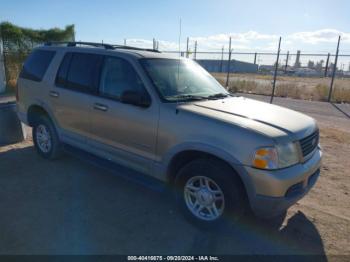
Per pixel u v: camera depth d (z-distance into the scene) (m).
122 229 3.32
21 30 15.54
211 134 3.07
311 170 3.25
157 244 3.10
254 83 19.92
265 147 2.84
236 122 3.06
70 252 2.91
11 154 5.49
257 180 2.86
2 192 4.04
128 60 3.86
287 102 14.70
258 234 3.34
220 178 3.07
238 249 3.09
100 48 4.34
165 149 3.43
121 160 3.98
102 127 4.08
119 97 3.87
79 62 4.49
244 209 3.17
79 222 3.42
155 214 3.64
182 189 3.43
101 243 3.07
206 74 4.64
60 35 17.45
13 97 12.23
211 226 3.25
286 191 2.92
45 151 5.19
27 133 6.92
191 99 3.73
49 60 4.97
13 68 15.32
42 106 4.98
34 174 4.64
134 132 3.69
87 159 4.41
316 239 3.29
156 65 3.92
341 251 3.12
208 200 3.25
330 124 9.77
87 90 4.27
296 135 3.11
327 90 16.80
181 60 4.46
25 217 3.46
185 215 3.46
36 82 5.09
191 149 3.19
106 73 4.09
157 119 3.45
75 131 4.53
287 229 3.45
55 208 3.69
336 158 6.00
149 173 3.70
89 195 4.05
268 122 3.17
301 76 41.12
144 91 3.62
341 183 4.79
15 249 2.92
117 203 3.87
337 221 3.66
